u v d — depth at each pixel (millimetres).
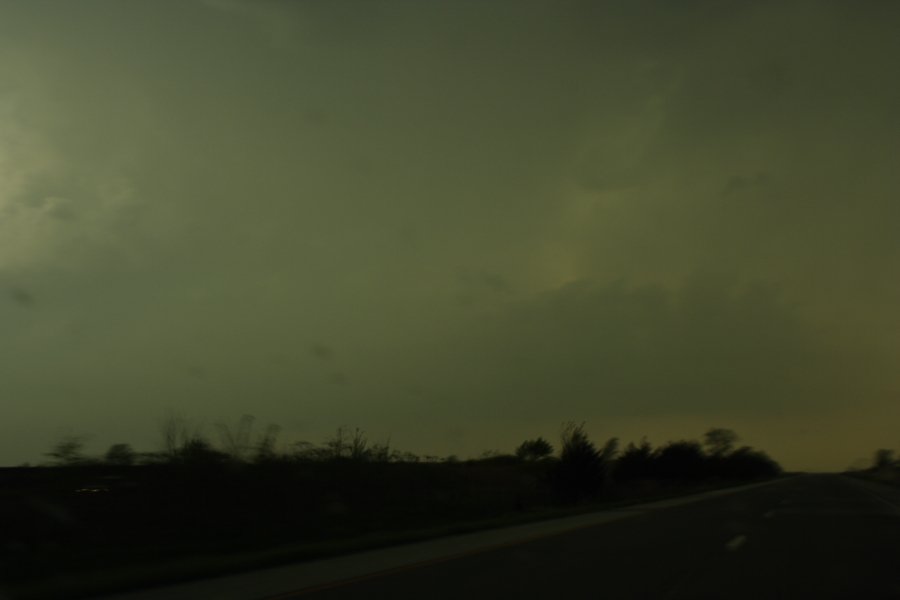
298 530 26672
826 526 23797
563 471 46406
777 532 21875
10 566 17984
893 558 16094
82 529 24281
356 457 40000
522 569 14648
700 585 12641
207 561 17141
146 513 27094
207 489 29234
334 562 16812
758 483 90500
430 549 18938
